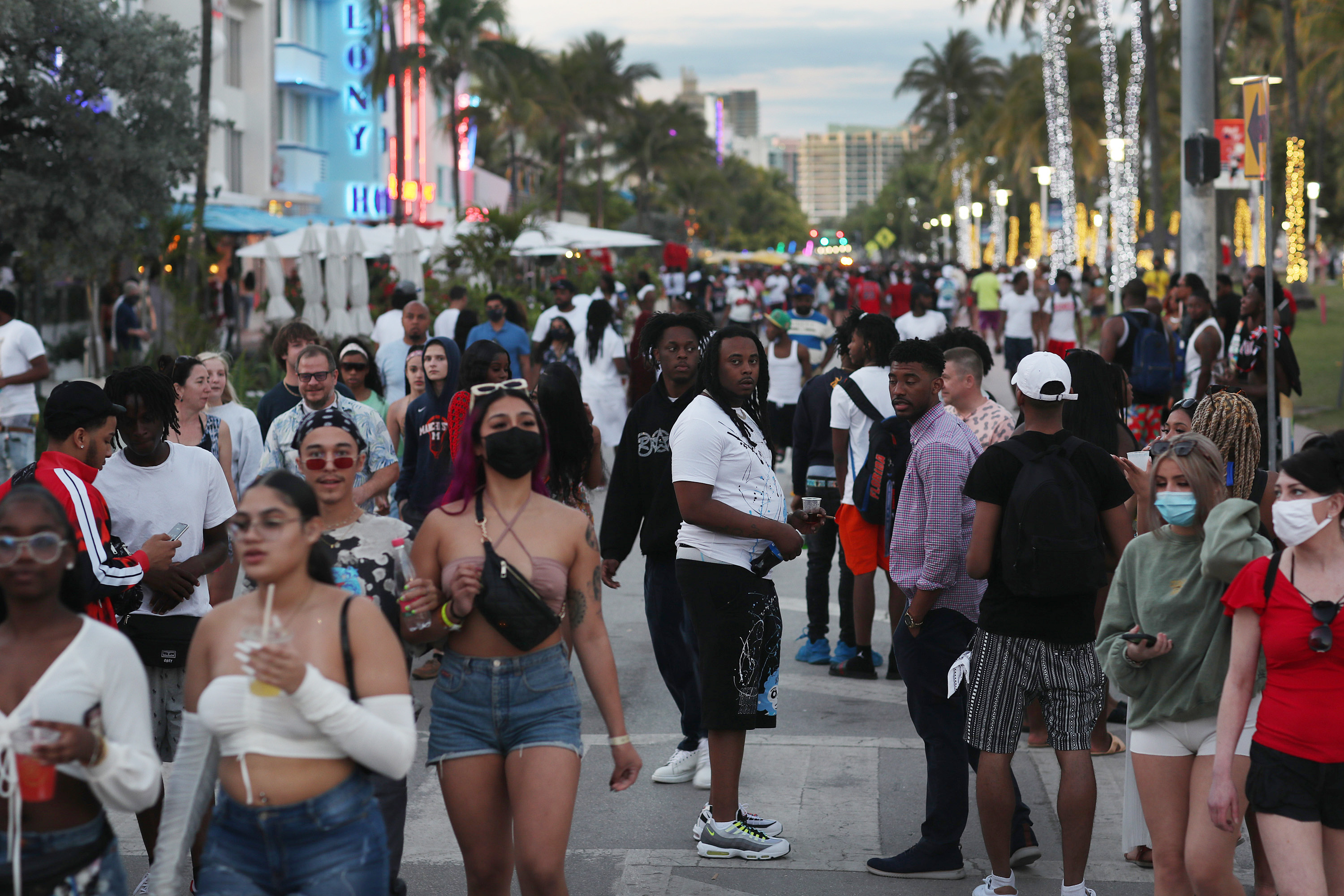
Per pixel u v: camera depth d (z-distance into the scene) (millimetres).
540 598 6004
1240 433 7023
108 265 32938
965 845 8320
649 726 10609
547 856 5789
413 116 88125
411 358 11938
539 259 50656
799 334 22172
